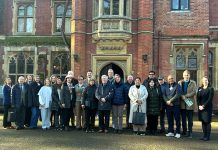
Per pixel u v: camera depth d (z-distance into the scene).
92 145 9.41
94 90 11.95
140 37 17.53
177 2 18.41
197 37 18.03
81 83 12.47
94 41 17.95
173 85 11.26
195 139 10.57
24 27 21.20
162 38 18.20
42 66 20.75
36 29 20.94
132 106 11.46
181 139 10.53
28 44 20.86
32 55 20.91
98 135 11.06
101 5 17.62
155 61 18.06
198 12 18.14
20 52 20.94
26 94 12.65
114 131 11.77
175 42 18.14
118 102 11.67
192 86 11.08
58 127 12.42
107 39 17.61
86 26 18.12
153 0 18.33
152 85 11.55
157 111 11.42
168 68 18.08
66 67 20.59
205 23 18.08
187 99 10.96
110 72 12.64
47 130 12.16
